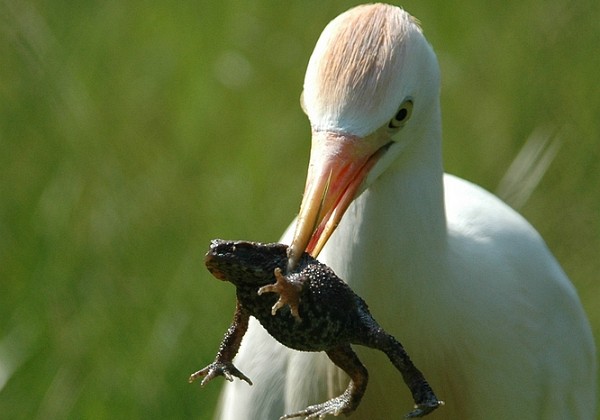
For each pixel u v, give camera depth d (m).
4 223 11.55
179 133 12.57
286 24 13.98
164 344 10.64
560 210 11.92
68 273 11.17
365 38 7.02
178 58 13.53
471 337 7.91
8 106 12.58
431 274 7.58
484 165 12.09
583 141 12.34
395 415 8.09
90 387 10.45
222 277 6.42
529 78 12.89
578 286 11.44
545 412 8.43
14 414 10.33
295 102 12.96
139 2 14.23
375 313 7.64
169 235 11.48
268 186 11.95
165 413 10.38
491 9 13.71
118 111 12.78
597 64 13.02
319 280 6.46
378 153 7.06
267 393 8.35
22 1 12.96
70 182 11.88
